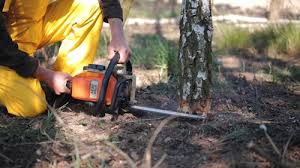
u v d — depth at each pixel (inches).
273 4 247.4
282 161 107.2
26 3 129.7
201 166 109.7
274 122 129.1
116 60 121.3
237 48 220.1
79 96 124.3
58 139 119.0
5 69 128.6
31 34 133.7
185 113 125.6
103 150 114.9
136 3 370.0
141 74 174.9
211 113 129.3
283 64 195.0
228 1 359.6
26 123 126.4
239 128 122.0
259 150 110.8
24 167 110.6
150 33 254.7
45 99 131.6
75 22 136.2
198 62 123.3
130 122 126.6
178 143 118.0
